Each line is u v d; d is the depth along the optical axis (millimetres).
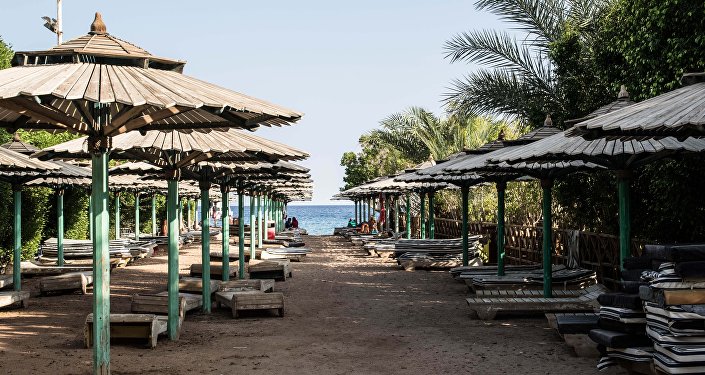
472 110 20094
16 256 15023
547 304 11789
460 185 18562
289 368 8273
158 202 39938
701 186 11609
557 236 18078
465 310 12984
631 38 12688
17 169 11445
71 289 15688
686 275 6391
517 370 8102
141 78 6891
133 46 7609
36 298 15102
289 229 51875
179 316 10930
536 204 24281
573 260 16609
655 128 5855
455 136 30828
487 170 12117
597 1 19609
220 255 23922
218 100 6617
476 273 16984
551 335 10305
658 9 11711
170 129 8398
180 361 8609
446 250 21969
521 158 9148
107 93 6090
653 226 14164
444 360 8672
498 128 30047
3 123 8172
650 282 6773
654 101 6988
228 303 12547
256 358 8812
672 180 11656
